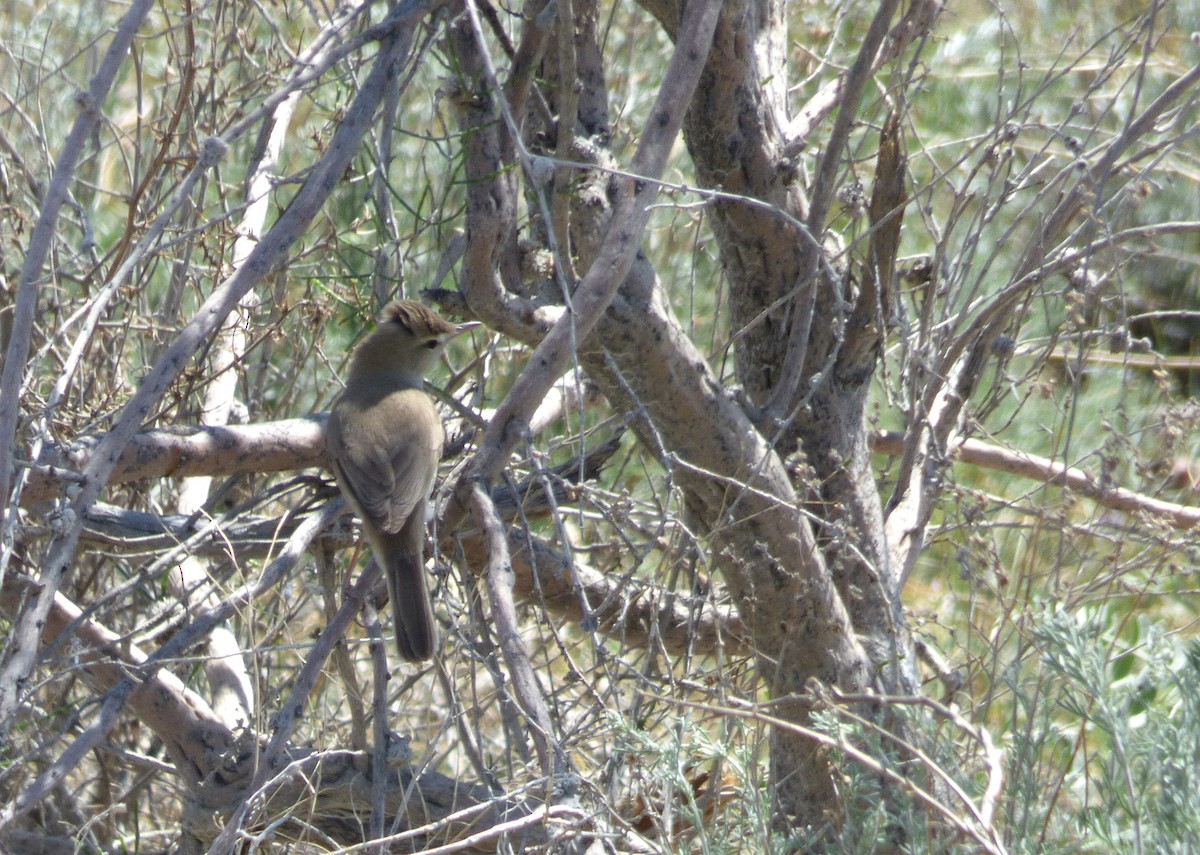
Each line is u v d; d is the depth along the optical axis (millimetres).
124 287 9398
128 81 13781
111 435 5977
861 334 8531
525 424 6434
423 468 8469
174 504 11023
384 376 9211
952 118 16000
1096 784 7461
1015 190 8859
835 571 8695
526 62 6785
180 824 9734
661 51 14281
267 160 10297
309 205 6188
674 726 7676
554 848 6148
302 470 9578
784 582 8195
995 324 9016
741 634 9461
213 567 9844
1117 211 9055
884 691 8492
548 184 7496
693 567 8523
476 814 7727
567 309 5730
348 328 13016
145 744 11008
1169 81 15688
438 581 7637
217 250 10375
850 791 6949
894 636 8289
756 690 8445
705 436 7926
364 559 11180
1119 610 11172
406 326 9336
